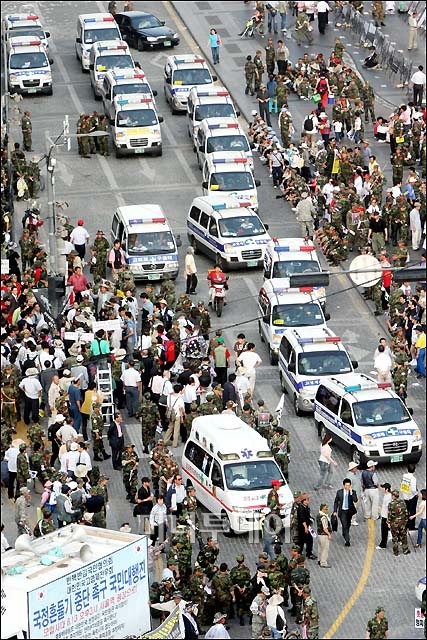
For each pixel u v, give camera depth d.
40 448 106.25
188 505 98.44
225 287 131.50
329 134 162.50
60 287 119.62
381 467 109.56
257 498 100.81
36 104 178.62
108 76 171.62
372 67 183.75
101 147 165.38
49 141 142.38
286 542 100.19
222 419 105.62
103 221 151.00
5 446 107.50
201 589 91.56
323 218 145.75
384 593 95.56
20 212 151.75
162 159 165.38
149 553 94.38
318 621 90.44
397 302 127.44
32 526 101.81
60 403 108.69
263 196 155.75
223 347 117.94
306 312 124.94
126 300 124.56
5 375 112.94
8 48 183.88
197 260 143.62
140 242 137.50
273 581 91.50
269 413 108.88
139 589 85.88
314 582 96.81
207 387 114.56
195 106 165.50
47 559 83.81
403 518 98.62
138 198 156.38
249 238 139.88
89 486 102.50
